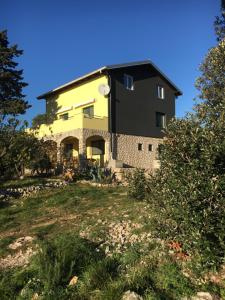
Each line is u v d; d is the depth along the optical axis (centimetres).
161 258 653
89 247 716
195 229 566
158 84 3048
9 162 1522
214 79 1132
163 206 664
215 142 571
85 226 900
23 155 1598
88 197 1322
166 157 642
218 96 1099
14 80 3019
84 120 2378
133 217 936
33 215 1082
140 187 885
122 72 2708
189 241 592
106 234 817
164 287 572
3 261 724
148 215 881
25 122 1580
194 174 577
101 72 2589
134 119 2764
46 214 1090
